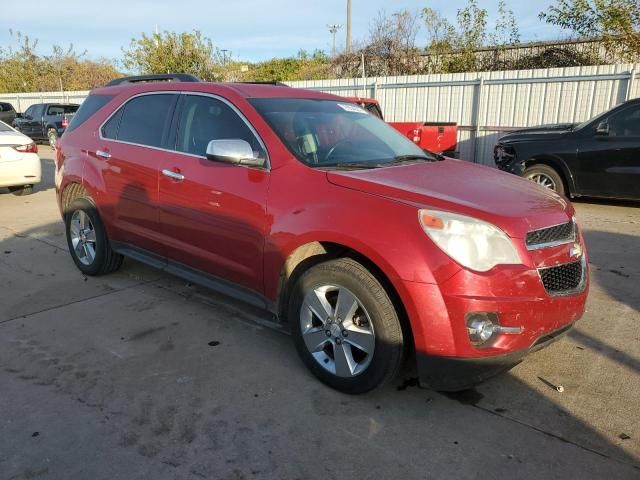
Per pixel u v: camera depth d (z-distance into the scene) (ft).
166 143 14.05
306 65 98.94
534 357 12.17
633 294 15.98
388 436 9.35
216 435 9.32
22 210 28.17
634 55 49.62
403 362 10.08
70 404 10.21
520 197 10.47
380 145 13.50
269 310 11.90
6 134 30.37
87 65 128.98
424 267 9.07
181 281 16.97
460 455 8.87
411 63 70.54
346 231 9.81
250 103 12.67
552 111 42.09
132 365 11.71
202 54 89.40
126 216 15.24
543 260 9.56
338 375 10.54
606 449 9.04
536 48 61.62
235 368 11.62
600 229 23.98
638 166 26.73
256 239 11.50
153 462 8.64
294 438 9.27
